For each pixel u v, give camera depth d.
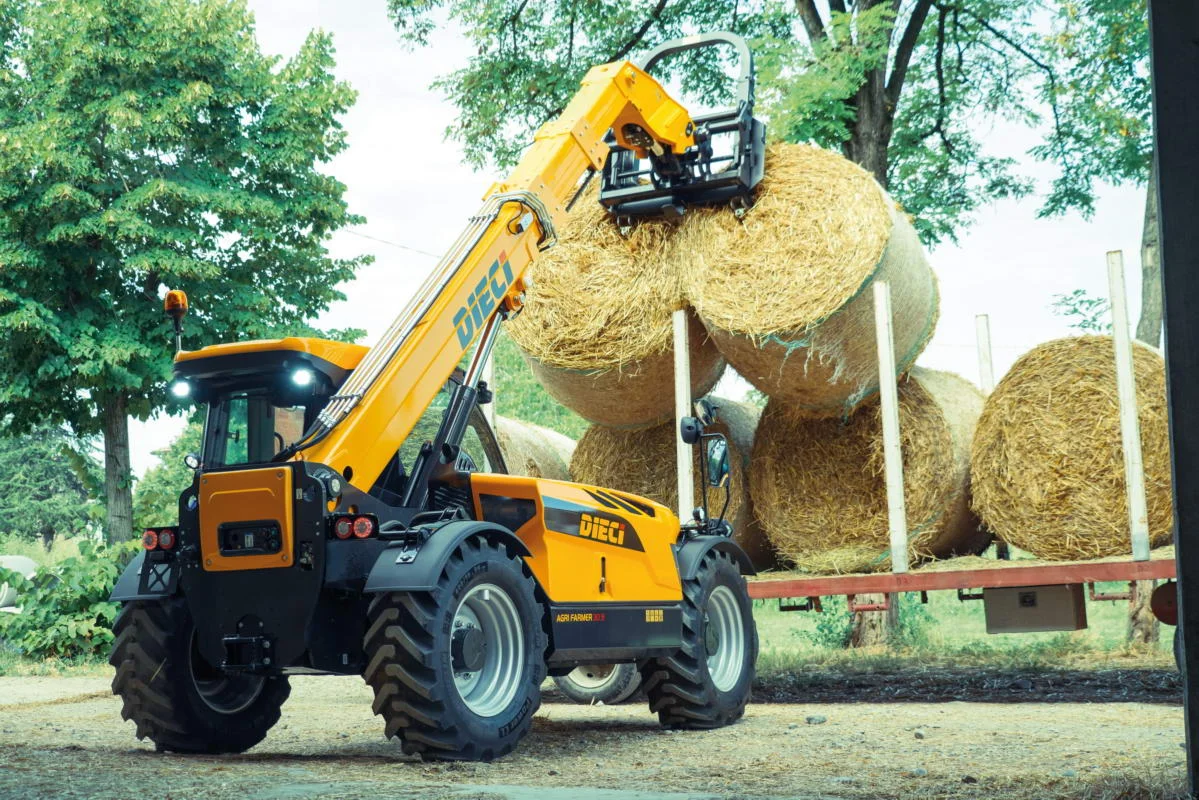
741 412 10.55
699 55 16.64
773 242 8.39
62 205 16.00
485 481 6.00
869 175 8.45
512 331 9.10
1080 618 8.07
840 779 4.50
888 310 8.03
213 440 5.71
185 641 5.83
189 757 5.59
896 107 15.54
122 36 16.86
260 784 4.24
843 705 7.91
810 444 9.28
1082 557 8.49
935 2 16.25
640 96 8.16
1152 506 8.31
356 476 5.48
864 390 8.62
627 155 9.03
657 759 5.35
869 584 8.11
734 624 7.19
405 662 5.04
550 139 7.41
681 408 8.47
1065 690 8.31
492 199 6.62
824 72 13.61
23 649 13.05
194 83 16.55
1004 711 7.15
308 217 18.23
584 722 7.21
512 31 16.73
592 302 8.89
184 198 16.47
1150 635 12.20
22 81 16.78
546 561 5.88
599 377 8.98
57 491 51.03
